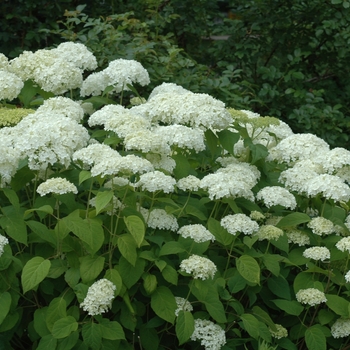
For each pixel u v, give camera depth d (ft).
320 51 20.68
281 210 10.13
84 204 9.42
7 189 8.33
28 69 10.94
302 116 17.97
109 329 7.93
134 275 8.21
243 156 10.76
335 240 9.45
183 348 8.95
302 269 9.77
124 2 20.58
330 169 9.80
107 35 15.94
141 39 15.92
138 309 8.61
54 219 9.20
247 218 8.86
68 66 10.93
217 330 8.34
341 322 8.95
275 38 19.98
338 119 18.48
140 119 9.35
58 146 8.43
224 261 9.37
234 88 16.61
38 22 19.34
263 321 8.95
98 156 8.44
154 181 8.31
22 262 8.54
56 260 8.46
